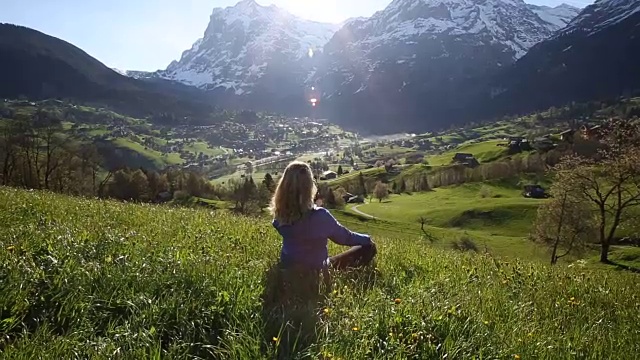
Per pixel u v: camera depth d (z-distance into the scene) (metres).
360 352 4.46
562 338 5.45
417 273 8.31
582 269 12.54
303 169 6.65
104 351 4.16
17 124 71.88
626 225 58.78
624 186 56.88
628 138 57.84
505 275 9.12
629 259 62.34
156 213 13.76
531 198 146.62
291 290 5.98
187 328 4.84
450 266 9.44
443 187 185.75
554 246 60.97
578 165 59.84
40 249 6.67
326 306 5.47
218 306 5.33
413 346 4.66
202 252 7.81
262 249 8.68
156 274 5.91
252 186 104.38
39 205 11.99
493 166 187.00
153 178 114.69
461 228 118.12
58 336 4.35
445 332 5.14
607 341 5.58
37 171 70.94
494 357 4.77
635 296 8.53
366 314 5.28
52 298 5.04
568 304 7.25
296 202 6.55
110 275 5.71
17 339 4.24
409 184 189.75
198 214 14.72
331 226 6.69
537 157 187.25
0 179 69.38
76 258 6.25
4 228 8.02
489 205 127.75
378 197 168.12
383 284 7.00
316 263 6.59
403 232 99.25
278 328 4.95
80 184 76.19
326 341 4.62
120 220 11.02
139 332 4.49
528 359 4.81
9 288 5.02
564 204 59.72
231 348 4.45
